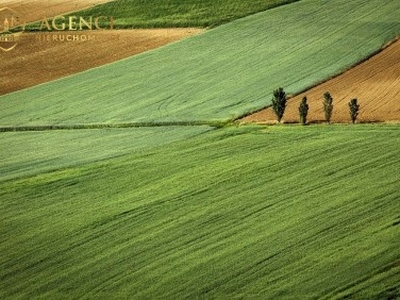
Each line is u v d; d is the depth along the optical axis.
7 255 114.38
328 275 99.50
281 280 99.75
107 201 132.62
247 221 119.12
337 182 130.25
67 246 115.81
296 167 139.38
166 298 98.38
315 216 117.88
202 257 108.25
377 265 100.44
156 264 107.56
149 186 138.00
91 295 100.81
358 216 116.00
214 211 124.06
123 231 119.62
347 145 148.50
